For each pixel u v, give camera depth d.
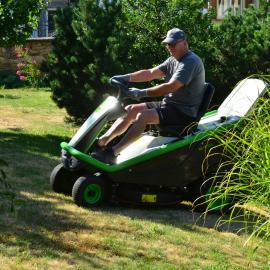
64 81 12.11
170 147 8.09
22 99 19.30
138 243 6.97
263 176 5.56
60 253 6.43
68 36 12.26
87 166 8.07
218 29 12.09
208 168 8.25
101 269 6.14
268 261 6.78
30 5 13.14
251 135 5.96
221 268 6.47
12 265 6.03
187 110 8.23
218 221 7.68
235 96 8.70
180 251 6.88
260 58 11.46
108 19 11.66
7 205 7.79
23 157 10.77
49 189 8.83
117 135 8.29
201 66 8.24
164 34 11.84
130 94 8.12
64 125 14.60
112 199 8.38
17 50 25.03
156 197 8.36
